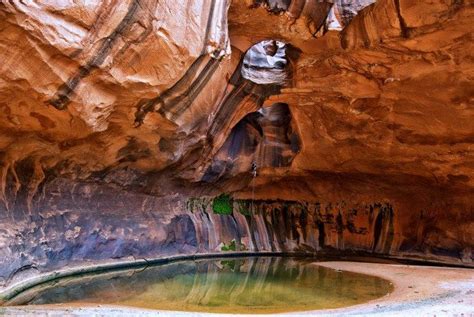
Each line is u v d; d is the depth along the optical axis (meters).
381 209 17.19
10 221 8.46
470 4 8.47
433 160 13.57
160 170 12.74
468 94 10.91
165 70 8.20
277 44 13.00
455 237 14.52
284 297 8.85
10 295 7.81
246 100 13.16
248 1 9.38
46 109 7.37
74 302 7.57
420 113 12.18
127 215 12.91
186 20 7.90
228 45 9.20
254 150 16.30
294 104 13.74
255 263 14.95
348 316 6.76
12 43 5.95
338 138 14.34
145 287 9.55
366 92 12.03
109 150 10.08
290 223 18.38
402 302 8.42
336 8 10.03
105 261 11.69
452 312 7.27
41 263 9.36
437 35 9.35
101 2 6.45
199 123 11.31
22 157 8.56
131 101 8.53
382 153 14.23
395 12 9.19
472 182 13.55
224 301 8.25
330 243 17.81
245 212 18.08
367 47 10.24
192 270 12.68
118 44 7.11
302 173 16.80
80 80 7.14
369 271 13.02
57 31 6.19
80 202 11.02
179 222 15.30
